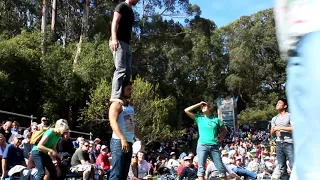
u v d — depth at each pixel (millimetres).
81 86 28422
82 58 29828
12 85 24891
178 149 31672
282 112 6375
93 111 27359
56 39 35094
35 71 26469
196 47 45281
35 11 35938
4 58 25078
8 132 11758
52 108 26469
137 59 41062
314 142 1357
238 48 55469
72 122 29109
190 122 44219
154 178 13914
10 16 34312
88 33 35188
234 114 38781
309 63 1390
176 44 44000
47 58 27250
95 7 35594
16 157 8773
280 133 6273
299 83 1417
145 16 41656
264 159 17938
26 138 10391
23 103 25531
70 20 36125
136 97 27672
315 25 1409
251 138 40969
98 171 10406
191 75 45219
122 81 4574
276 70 56094
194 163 12938
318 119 1353
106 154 11656
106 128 29391
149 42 42000
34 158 7074
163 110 29250
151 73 41719
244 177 12406
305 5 1447
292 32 1471
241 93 56688
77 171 9859
